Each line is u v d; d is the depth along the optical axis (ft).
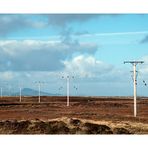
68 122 179.93
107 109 379.76
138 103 534.37
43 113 285.84
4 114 278.46
